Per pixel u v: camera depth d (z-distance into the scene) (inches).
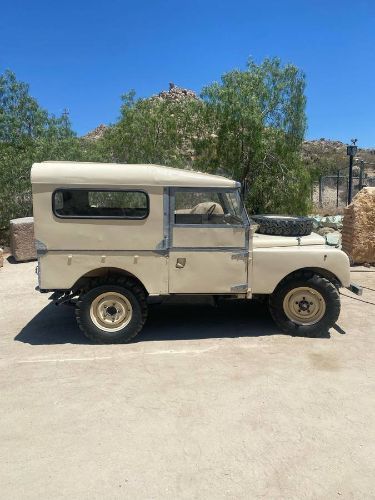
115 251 209.2
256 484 117.7
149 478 120.3
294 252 215.0
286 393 166.1
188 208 211.0
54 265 208.5
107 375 182.4
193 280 213.3
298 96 546.0
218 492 114.8
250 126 518.0
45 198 203.8
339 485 117.3
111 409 155.7
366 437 138.5
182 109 567.8
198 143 550.9
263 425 145.1
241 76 532.1
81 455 130.4
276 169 544.7
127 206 209.3
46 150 536.7
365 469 123.6
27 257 422.3
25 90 598.5
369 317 256.8
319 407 156.1
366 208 391.5
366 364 191.5
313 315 223.5
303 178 550.6
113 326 217.0
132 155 564.1
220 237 211.2
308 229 234.5
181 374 182.5
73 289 216.7
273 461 127.1
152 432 141.6
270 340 219.6
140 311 215.8
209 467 124.6
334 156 2054.6
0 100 589.3
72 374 183.8
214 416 150.7
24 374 184.4
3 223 519.2
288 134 551.2
